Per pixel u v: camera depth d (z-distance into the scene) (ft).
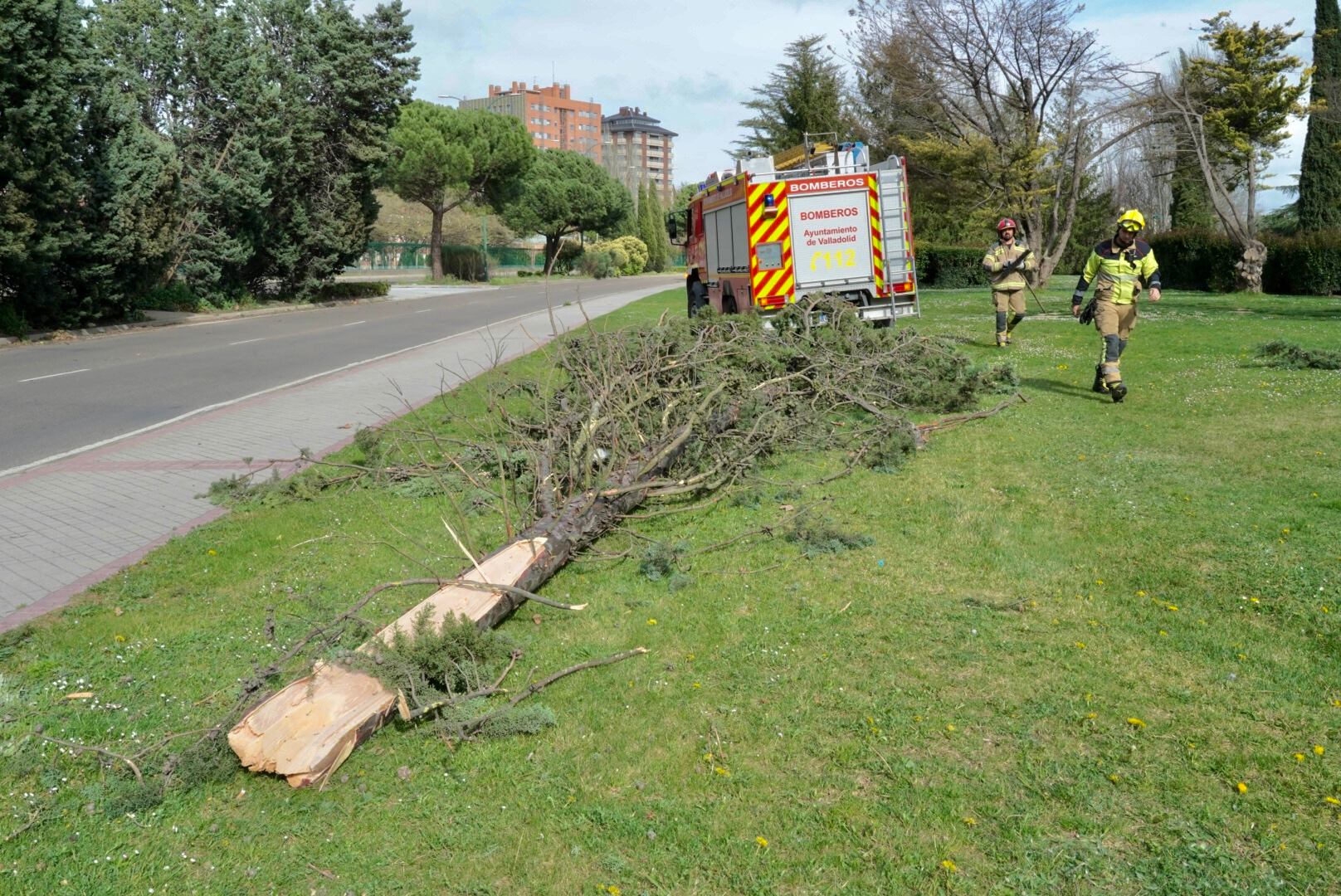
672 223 67.21
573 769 12.21
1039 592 17.22
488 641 14.65
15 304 74.18
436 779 12.18
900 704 13.38
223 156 99.40
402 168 183.32
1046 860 10.07
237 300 107.04
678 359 29.32
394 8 118.93
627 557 20.20
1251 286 90.38
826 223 51.11
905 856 10.24
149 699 14.37
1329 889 9.48
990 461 26.50
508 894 10.02
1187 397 34.12
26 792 12.11
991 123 88.53
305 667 14.03
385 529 22.58
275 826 11.34
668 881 10.05
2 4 64.44
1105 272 34.35
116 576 19.56
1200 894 9.50
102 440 34.68
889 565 18.88
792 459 28.12
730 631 16.17
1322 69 101.96
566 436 23.18
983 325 61.26
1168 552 18.80
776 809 11.18
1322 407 31.17
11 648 15.99
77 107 73.00
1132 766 11.69
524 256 260.62
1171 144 102.06
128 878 10.46
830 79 137.08
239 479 26.14
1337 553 18.10
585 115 597.93
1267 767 11.52
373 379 48.47
